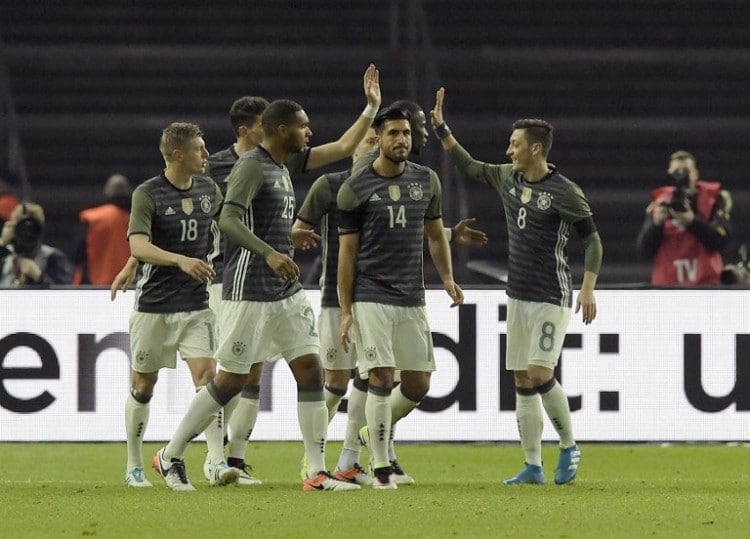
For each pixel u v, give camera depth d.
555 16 71.31
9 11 70.38
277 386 39.44
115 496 26.27
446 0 71.31
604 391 39.59
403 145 27.59
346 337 27.88
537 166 29.98
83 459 37.31
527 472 30.45
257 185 27.06
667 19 71.44
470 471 34.22
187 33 69.88
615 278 60.31
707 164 65.81
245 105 31.44
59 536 20.23
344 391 31.03
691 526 21.53
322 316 30.94
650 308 39.59
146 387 28.83
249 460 37.59
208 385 27.66
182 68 68.19
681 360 39.59
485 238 32.59
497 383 39.34
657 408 39.59
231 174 27.28
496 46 70.06
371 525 21.42
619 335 39.59
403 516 22.66
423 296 28.38
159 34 69.88
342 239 28.05
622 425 39.56
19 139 65.00
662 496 26.75
